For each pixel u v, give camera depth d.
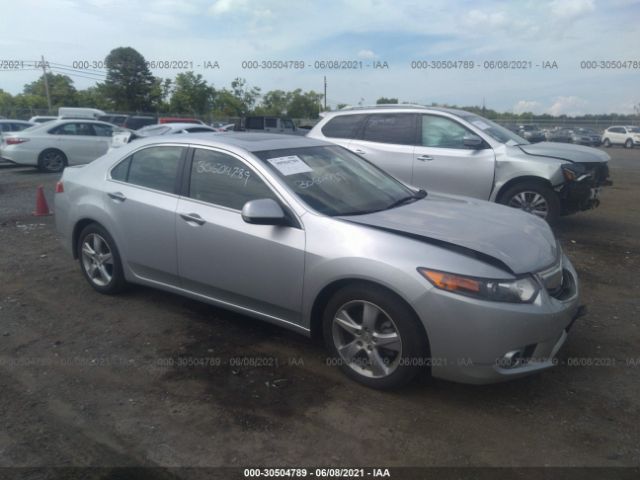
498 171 7.18
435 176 7.50
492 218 3.92
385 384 3.39
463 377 3.17
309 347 4.08
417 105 7.89
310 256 3.52
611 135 35.81
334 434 3.04
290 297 3.68
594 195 7.39
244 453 2.89
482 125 7.56
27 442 2.98
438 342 3.13
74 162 15.47
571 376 3.66
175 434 3.05
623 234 7.64
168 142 4.50
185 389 3.50
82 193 4.93
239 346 4.09
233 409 3.28
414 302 3.13
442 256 3.18
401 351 3.28
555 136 36.09
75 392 3.47
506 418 3.19
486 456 2.86
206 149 4.24
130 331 4.34
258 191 3.88
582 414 3.23
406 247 3.25
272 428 3.10
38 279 5.56
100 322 4.50
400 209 3.97
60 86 49.56
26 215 8.89
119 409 3.29
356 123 8.09
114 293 5.01
